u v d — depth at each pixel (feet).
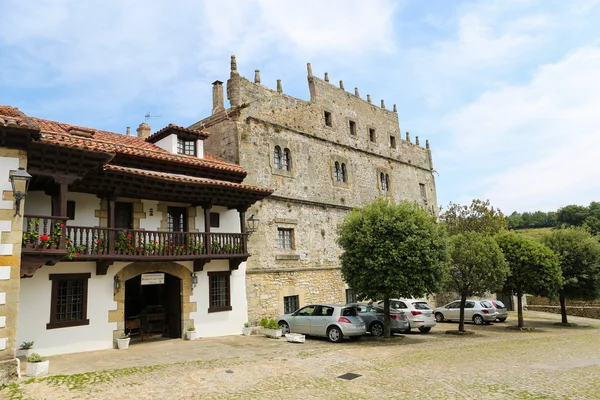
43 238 34.19
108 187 43.93
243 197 56.03
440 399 26.68
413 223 54.70
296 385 30.60
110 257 42.29
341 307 53.83
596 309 104.63
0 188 30.78
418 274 52.60
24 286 39.34
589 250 84.28
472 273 65.41
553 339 59.72
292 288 66.59
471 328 75.66
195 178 50.49
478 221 122.93
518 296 76.13
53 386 28.60
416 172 105.50
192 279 52.65
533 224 309.22
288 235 68.90
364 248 54.65
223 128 65.41
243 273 58.95
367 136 91.09
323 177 77.10
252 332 56.75
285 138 70.79
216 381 31.27
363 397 27.66
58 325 40.91
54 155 34.78
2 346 29.40
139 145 56.44
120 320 45.57
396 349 46.83
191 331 51.08
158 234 47.24
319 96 80.33
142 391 28.19
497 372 34.53
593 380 31.22
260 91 68.54
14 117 31.53
